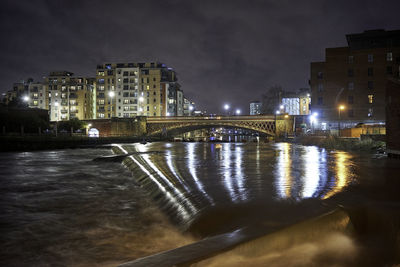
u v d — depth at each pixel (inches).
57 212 404.2
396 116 878.4
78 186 611.2
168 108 5255.9
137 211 400.2
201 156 1072.8
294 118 3272.6
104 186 608.7
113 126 3848.4
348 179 491.8
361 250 212.5
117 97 5265.8
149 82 5226.4
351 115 2659.9
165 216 370.9
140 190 560.1
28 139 1952.5
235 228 254.7
